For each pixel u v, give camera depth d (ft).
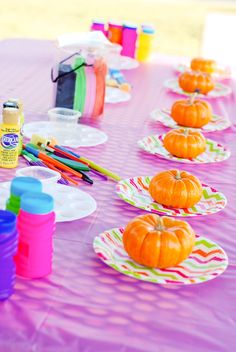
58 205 4.95
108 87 8.89
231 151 7.02
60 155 5.98
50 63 9.95
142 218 4.39
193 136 6.53
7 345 3.33
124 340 3.43
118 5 35.04
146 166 6.25
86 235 4.60
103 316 3.63
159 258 4.14
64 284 3.92
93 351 3.32
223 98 9.26
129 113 7.98
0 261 3.60
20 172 5.31
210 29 28.07
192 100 7.66
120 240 4.52
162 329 3.58
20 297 3.72
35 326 3.46
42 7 32.78
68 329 3.47
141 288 3.99
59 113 6.93
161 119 7.77
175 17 32.55
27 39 11.49
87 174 5.77
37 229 3.84
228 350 3.45
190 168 6.36
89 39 7.48
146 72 10.21
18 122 5.60
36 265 3.91
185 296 3.96
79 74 7.30
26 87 8.50
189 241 4.25
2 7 31.83
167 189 5.22
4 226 3.59
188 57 11.64
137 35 10.78
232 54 22.62
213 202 5.44
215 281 4.17
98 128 7.23
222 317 3.77
